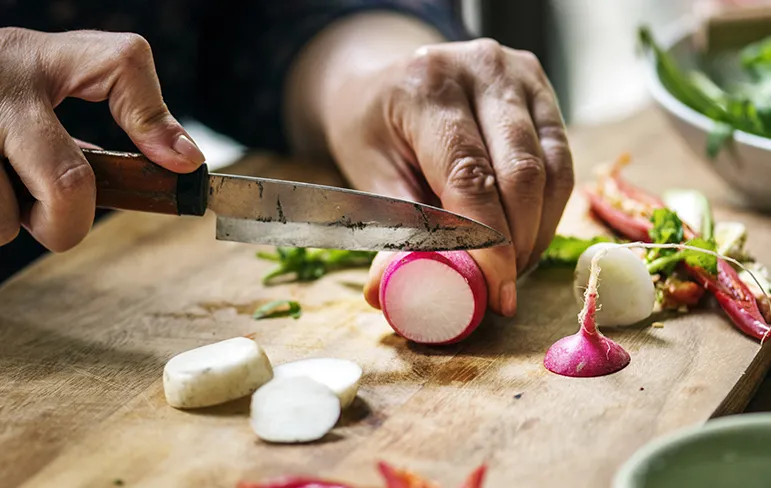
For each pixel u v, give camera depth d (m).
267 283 1.46
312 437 1.01
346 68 1.87
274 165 1.95
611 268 1.23
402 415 1.06
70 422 1.08
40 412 1.11
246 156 2.01
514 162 1.25
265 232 1.22
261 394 1.03
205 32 2.22
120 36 1.17
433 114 1.31
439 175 1.28
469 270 1.19
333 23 2.05
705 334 1.21
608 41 2.92
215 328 1.32
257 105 2.11
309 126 1.99
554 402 1.07
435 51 1.39
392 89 1.38
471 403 1.08
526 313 1.31
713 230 1.46
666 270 1.32
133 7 2.03
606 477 0.93
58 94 1.20
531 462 0.96
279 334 1.29
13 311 1.41
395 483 0.83
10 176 1.19
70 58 1.17
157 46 2.11
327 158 1.99
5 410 1.12
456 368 1.16
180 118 2.24
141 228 1.70
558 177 1.31
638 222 1.50
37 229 1.22
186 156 1.15
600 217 1.62
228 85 2.19
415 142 1.33
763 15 2.05
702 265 1.27
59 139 1.14
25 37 1.21
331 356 1.22
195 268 1.54
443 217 1.18
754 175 1.61
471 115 1.32
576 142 2.09
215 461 0.99
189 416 1.07
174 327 1.33
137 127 1.15
